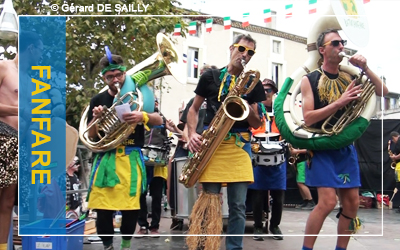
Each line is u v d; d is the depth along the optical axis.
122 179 3.94
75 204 5.51
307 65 4.21
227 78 3.97
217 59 15.18
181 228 6.14
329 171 3.72
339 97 3.81
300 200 9.70
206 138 3.85
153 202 5.67
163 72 4.40
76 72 8.79
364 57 3.74
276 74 16.27
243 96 3.96
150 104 4.15
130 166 3.98
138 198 3.98
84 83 9.02
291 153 5.30
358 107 3.74
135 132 4.07
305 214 8.27
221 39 15.23
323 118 3.71
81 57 8.77
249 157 3.92
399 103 11.34
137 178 3.99
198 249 3.85
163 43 4.43
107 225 4.00
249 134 3.98
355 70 3.89
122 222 4.09
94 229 5.48
